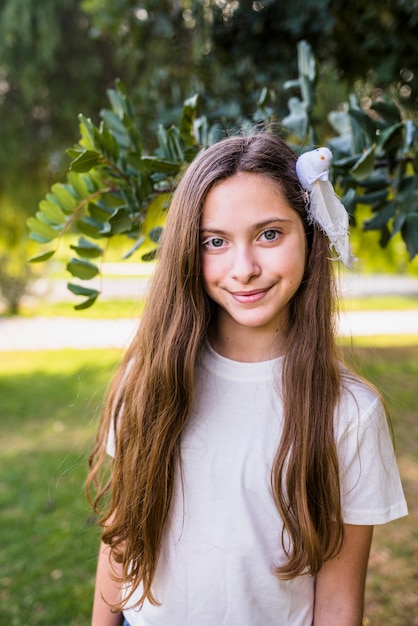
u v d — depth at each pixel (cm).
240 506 94
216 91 258
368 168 110
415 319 1067
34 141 635
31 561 287
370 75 275
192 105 121
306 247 96
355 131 122
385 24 241
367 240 384
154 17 271
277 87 249
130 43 303
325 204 91
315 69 132
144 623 102
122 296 1345
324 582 98
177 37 280
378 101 125
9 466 402
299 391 95
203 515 95
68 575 275
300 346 96
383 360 723
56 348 831
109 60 595
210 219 88
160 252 100
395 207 125
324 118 303
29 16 548
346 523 95
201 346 101
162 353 98
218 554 94
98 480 118
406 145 120
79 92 597
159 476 97
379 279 1806
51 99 600
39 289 1226
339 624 96
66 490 362
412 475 379
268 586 94
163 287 98
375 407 95
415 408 524
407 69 248
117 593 111
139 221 123
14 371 697
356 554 97
